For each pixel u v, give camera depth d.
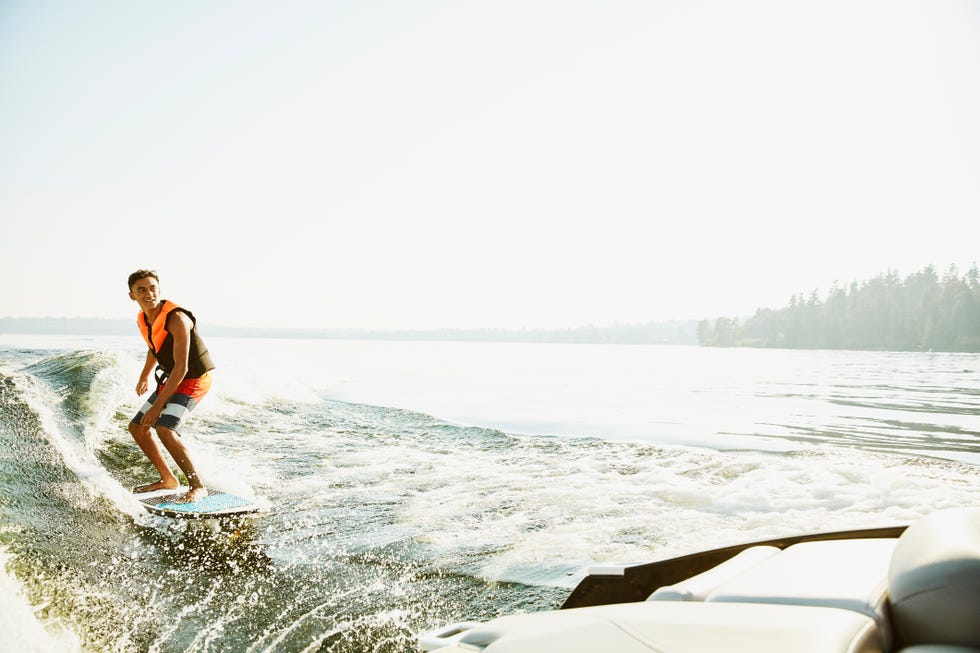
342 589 3.58
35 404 6.84
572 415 11.44
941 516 1.49
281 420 9.30
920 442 8.59
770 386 21.39
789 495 5.26
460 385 18.53
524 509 5.10
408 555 4.10
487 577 3.74
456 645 1.65
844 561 1.65
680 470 6.31
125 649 2.85
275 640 2.97
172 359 5.38
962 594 1.21
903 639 1.33
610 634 1.39
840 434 9.38
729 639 1.26
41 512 4.33
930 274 172.88
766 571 1.68
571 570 3.83
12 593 3.04
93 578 3.54
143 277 5.24
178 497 5.18
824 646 1.17
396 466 6.64
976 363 52.25
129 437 6.95
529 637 1.47
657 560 2.23
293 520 4.82
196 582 3.65
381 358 40.00
